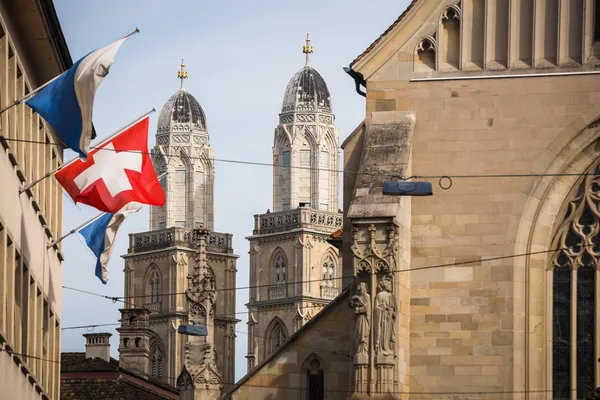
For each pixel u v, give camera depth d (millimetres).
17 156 73500
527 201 72438
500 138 72875
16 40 73688
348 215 70500
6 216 69250
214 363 92438
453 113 73375
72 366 129375
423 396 71875
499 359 71688
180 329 91625
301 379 75625
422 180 73125
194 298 92750
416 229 72875
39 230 81375
